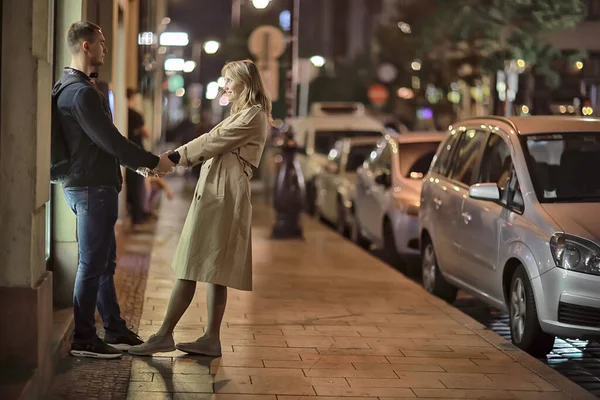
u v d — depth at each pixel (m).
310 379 7.71
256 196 30.64
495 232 9.88
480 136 11.30
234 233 7.89
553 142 10.05
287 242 17.75
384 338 9.39
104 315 8.36
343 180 20.11
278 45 20.38
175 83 41.97
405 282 13.06
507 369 8.23
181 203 25.91
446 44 24.70
